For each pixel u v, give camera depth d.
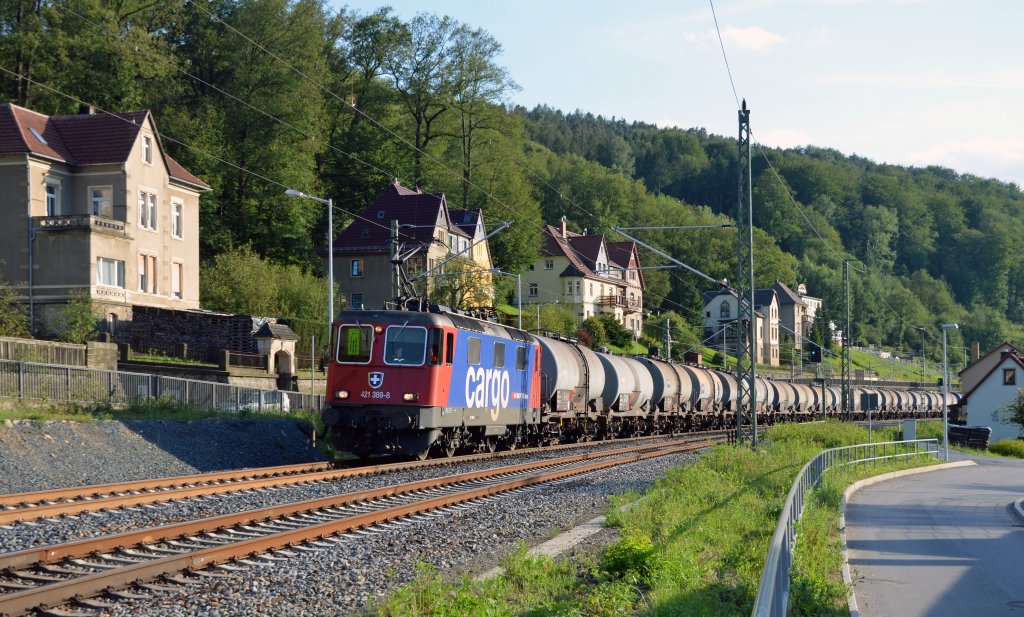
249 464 32.38
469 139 117.38
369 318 32.69
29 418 29.28
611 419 56.12
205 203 93.50
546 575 15.08
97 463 27.22
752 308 43.47
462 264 84.44
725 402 77.94
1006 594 17.09
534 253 123.94
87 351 42.12
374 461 33.94
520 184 120.38
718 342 163.38
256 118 97.12
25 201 63.12
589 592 14.03
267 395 46.84
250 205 97.06
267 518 19.03
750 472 32.00
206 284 77.81
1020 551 22.44
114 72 87.56
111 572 12.74
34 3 84.62
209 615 12.00
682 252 184.12
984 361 123.94
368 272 98.31
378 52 115.94
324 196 114.25
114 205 66.94
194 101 102.50
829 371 155.38
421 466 32.06
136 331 63.41
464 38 115.00
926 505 33.00
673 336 143.62
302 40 102.19
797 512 19.14
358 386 32.31
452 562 16.33
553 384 44.94
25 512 18.12
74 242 62.25
